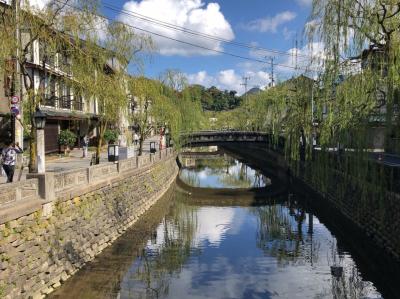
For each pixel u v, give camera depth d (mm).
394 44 11953
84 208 15766
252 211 28875
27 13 14133
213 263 16938
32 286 11461
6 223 10430
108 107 20578
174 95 45750
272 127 43625
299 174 34875
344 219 23609
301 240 20984
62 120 32906
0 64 13312
